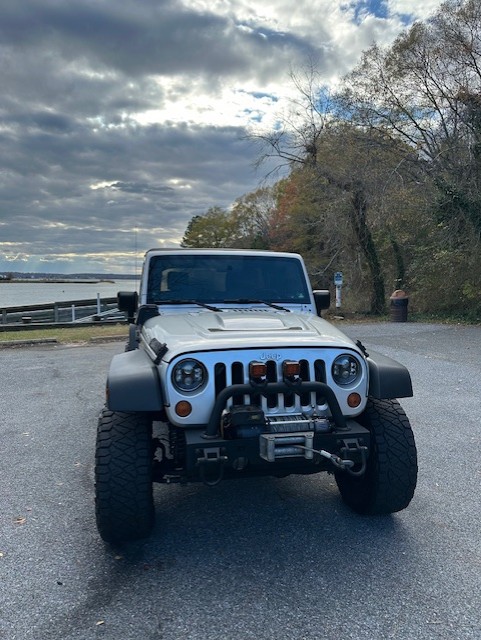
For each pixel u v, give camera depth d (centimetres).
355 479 388
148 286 475
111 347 1365
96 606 286
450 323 1767
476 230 1803
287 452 311
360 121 2219
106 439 334
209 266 488
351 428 336
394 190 2036
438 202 1833
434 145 2116
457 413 658
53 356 1213
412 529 368
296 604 285
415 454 358
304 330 375
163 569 322
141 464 327
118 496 322
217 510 406
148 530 337
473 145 1825
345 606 283
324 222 2259
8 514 400
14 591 300
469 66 1948
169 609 282
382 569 318
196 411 320
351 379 345
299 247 2834
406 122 2219
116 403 321
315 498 425
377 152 2181
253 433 312
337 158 2169
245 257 496
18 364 1096
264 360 329
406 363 1002
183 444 328
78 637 261
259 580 309
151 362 351
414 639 257
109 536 335
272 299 485
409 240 2188
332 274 2442
